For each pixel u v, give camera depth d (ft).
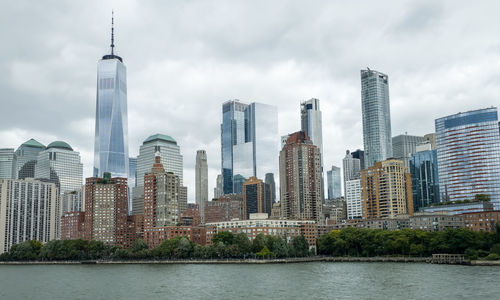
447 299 555.69
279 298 595.47
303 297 597.52
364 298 579.48
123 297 641.81
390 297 579.48
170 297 629.10
